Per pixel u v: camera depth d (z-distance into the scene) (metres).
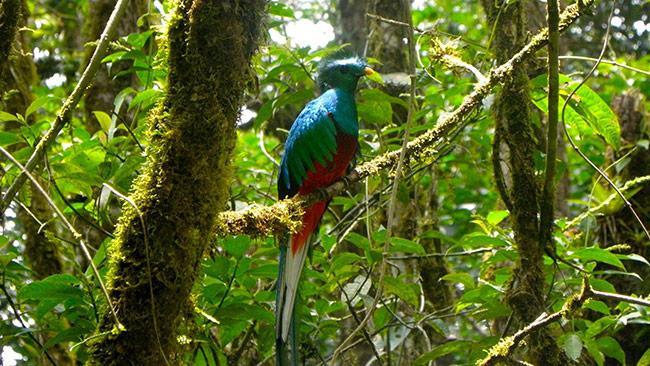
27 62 6.79
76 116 7.91
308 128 4.65
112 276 2.99
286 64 5.16
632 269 5.72
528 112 4.51
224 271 4.33
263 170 6.30
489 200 7.74
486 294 4.70
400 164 4.00
